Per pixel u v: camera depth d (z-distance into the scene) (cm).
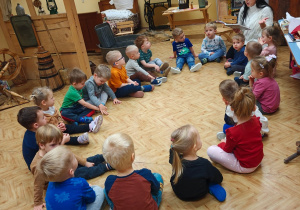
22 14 415
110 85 337
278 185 184
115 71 326
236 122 217
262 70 248
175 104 307
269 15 355
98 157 225
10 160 254
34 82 455
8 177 231
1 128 314
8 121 329
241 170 196
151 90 347
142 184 156
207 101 303
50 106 255
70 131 274
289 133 232
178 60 410
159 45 552
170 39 568
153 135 257
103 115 306
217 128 252
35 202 191
